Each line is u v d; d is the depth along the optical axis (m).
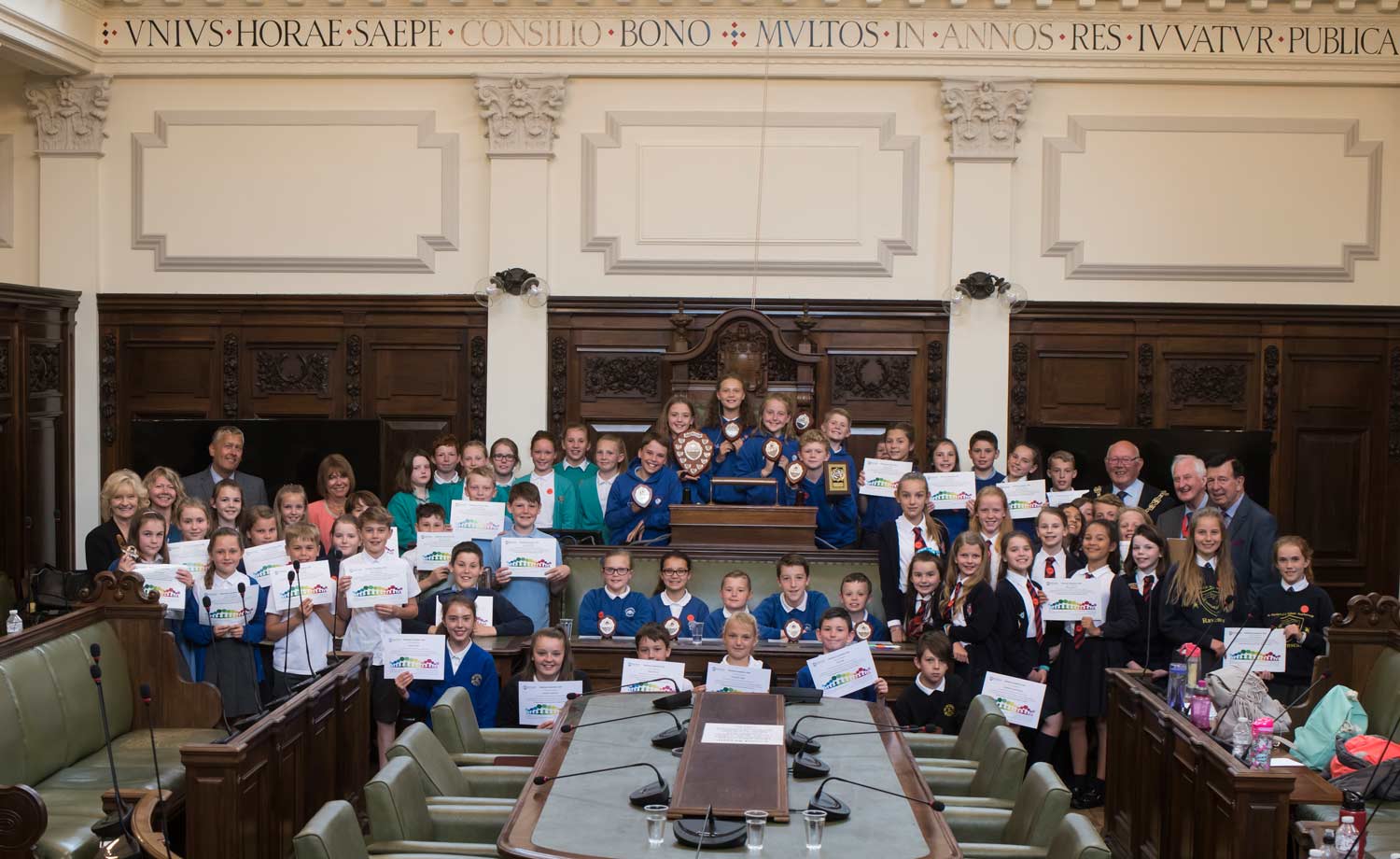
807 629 7.16
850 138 9.76
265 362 9.84
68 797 5.34
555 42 9.66
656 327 9.80
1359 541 9.71
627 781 4.45
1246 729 4.90
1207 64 9.60
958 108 9.62
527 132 9.68
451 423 9.84
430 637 6.47
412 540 8.16
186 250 9.81
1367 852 4.89
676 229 9.80
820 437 7.82
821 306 9.75
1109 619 6.82
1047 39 9.59
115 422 9.82
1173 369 9.74
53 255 9.79
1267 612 6.61
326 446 9.57
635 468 8.10
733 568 7.50
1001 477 8.17
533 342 9.77
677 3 9.61
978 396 9.71
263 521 7.07
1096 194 9.73
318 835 3.65
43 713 5.59
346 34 9.70
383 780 4.22
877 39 9.63
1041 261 9.77
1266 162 9.70
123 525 7.25
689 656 6.80
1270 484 9.69
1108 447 9.49
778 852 3.83
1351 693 5.90
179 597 6.45
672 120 9.77
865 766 4.67
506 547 7.25
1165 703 5.63
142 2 9.64
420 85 9.80
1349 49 9.56
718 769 4.45
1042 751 6.87
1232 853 4.68
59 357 9.59
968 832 4.46
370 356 9.84
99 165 9.82
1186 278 9.75
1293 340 9.72
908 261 9.79
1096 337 9.76
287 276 9.84
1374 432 9.73
